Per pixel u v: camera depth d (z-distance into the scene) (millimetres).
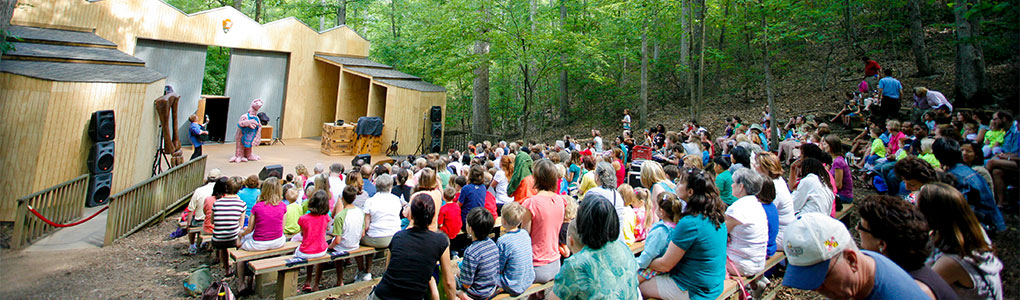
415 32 18609
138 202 8164
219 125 17703
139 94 10016
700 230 3080
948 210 2178
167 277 6137
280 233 5637
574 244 2660
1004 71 11570
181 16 16016
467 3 15633
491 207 6344
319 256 5109
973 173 3883
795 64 18359
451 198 5527
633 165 9836
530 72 21922
